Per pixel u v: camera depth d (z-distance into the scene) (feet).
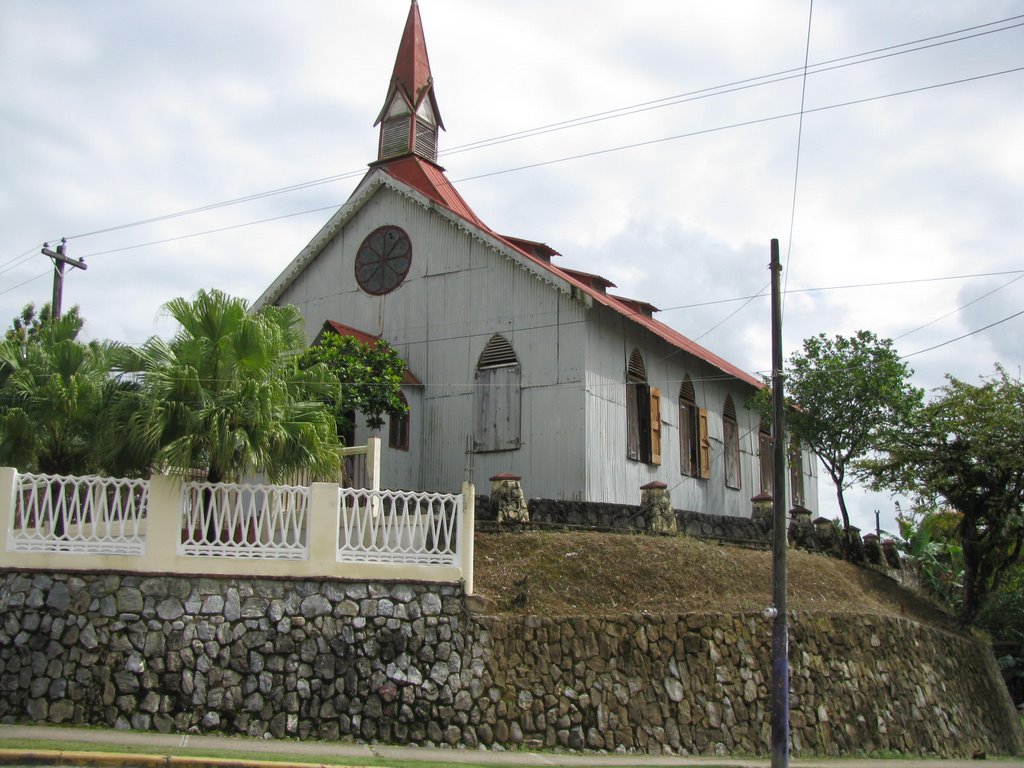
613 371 91.09
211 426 50.21
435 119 110.63
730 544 80.02
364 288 100.37
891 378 99.45
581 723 53.83
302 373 60.03
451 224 95.71
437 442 92.38
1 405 61.00
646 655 57.82
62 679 46.96
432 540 54.13
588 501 78.07
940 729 73.05
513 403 88.99
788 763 53.31
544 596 59.67
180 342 54.54
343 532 53.01
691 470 106.01
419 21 112.57
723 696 59.06
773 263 59.98
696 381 110.52
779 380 58.29
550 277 87.71
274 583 50.44
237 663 48.65
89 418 60.44
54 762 38.42
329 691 49.44
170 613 48.62
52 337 67.00
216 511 50.57
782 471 57.00
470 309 93.20
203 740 45.42
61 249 89.30
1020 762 76.48
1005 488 95.20
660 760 52.47
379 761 43.62
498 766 45.98
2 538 48.70
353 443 87.81
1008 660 151.02
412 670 51.16
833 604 74.02
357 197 100.99
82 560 48.80
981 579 98.84
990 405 95.14
